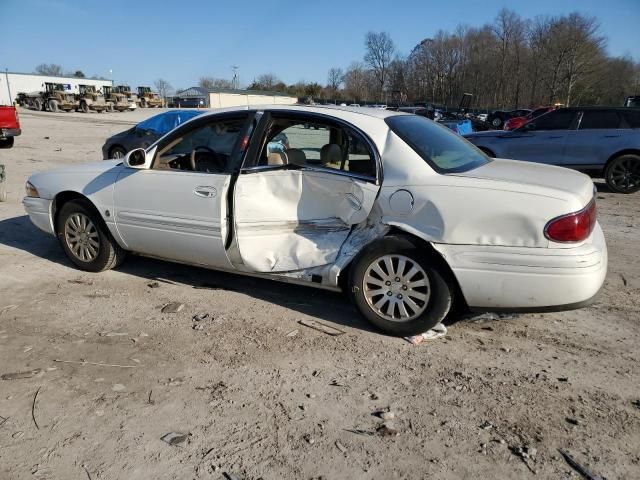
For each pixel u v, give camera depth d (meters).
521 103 71.25
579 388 3.22
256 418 2.92
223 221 4.24
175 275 5.18
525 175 3.75
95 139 21.88
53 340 3.81
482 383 3.27
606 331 4.00
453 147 4.27
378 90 79.19
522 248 3.40
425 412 2.98
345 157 4.07
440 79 77.44
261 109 4.30
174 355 3.61
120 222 4.82
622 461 2.58
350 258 3.88
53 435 2.76
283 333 3.94
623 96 68.56
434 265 3.66
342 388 3.21
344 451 2.65
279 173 4.14
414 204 3.63
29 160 14.29
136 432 2.79
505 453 2.64
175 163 4.90
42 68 99.44
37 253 5.88
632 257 5.89
